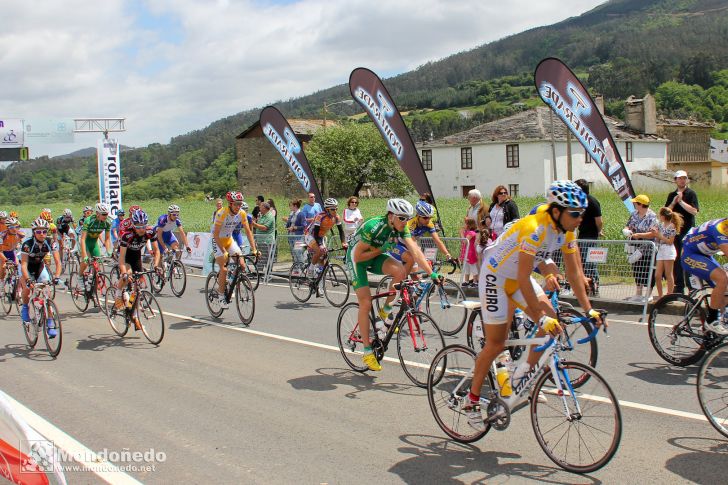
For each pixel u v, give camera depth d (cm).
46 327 707
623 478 352
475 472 368
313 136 4734
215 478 372
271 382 567
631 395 493
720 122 7844
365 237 548
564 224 352
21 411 508
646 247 801
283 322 855
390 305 565
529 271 355
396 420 461
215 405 506
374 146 4544
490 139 4012
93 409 507
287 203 3744
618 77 10019
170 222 1152
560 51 16888
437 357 437
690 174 4953
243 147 5409
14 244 922
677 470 359
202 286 1280
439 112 9900
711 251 550
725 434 405
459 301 757
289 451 408
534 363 376
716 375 413
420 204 743
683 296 573
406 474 368
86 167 9744
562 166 3822
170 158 10319
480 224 938
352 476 368
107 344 755
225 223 835
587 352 525
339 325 620
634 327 737
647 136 4178
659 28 18025
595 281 869
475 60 17812
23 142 1952
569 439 363
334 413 479
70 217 1428
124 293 769
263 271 1338
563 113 1105
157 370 623
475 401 399
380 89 1252
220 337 772
